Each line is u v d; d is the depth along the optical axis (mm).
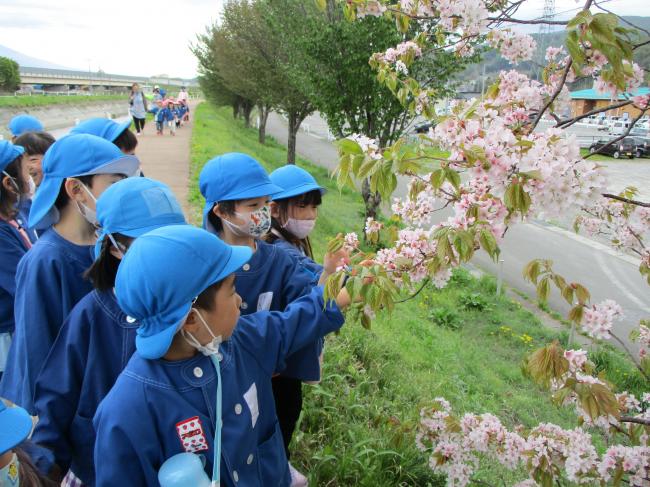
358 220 17047
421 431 3029
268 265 2561
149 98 42781
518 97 2836
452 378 6621
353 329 6035
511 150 2049
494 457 2885
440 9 3234
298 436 3422
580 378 2422
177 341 1735
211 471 1731
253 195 2443
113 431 1620
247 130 40688
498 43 3396
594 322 2453
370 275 2078
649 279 3449
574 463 2596
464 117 2449
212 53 36250
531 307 12570
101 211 2152
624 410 2916
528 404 6770
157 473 1682
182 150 17453
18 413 1649
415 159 2094
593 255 16609
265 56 20828
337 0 3770
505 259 16109
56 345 2145
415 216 2750
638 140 30312
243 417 1854
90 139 2547
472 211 2287
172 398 1686
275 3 16500
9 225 2959
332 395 3939
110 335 2129
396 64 4238
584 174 1990
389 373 5434
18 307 2365
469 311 11078
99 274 2133
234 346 1928
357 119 13367
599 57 2369
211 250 1701
